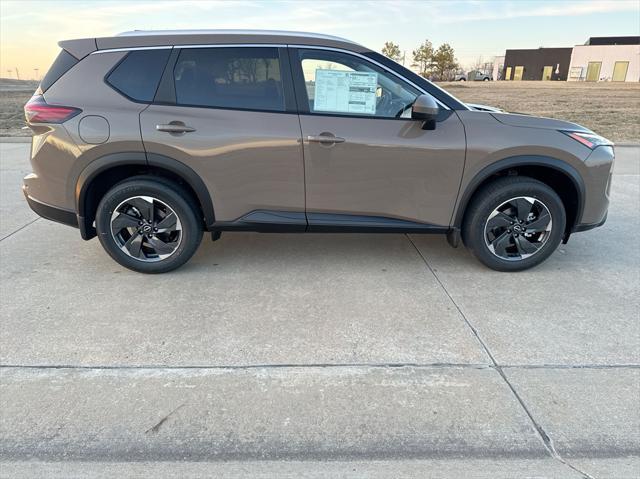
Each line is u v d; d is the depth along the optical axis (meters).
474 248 3.92
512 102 22.39
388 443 2.22
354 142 3.56
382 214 3.78
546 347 2.97
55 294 3.58
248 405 2.45
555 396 2.53
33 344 2.94
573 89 32.00
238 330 3.13
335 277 3.93
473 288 3.75
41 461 2.11
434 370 2.74
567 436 2.27
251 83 3.61
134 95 3.58
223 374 2.69
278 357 2.85
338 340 3.03
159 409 2.41
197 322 3.22
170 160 3.56
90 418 2.35
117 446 2.19
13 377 2.64
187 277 3.90
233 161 3.59
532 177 3.93
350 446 2.21
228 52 3.58
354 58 3.61
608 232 5.11
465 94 27.39
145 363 2.78
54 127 3.55
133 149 3.55
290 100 3.60
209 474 2.05
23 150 9.77
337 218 3.77
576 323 3.24
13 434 2.25
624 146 11.00
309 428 2.30
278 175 3.63
